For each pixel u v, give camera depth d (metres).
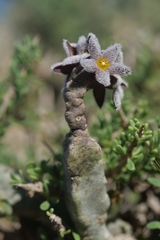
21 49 0.37
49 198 0.26
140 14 1.39
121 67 0.22
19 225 0.33
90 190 0.24
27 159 0.40
